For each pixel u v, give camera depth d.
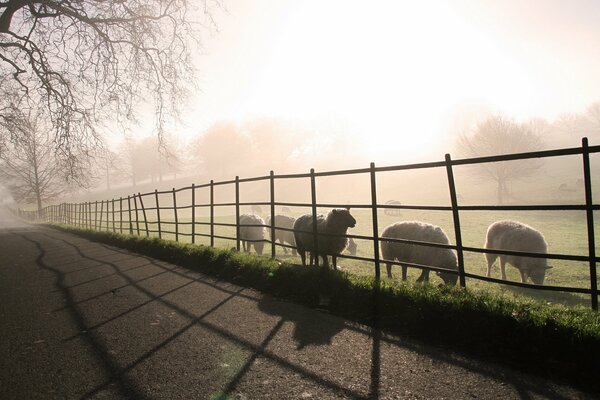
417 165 5.63
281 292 6.25
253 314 5.25
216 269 8.15
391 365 3.62
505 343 3.79
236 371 3.60
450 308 4.39
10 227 34.28
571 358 3.40
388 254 9.00
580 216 29.11
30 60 12.55
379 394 3.12
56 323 5.17
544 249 8.61
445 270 5.47
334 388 3.23
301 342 4.23
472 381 3.27
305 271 6.39
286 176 8.23
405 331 4.45
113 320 5.21
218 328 4.75
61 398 3.22
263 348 4.10
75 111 13.31
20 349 4.29
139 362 3.86
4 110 16.75
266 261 7.50
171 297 6.28
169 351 4.11
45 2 10.92
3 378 3.61
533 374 3.34
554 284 9.14
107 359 3.96
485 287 8.49
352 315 5.05
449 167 5.25
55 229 28.12
